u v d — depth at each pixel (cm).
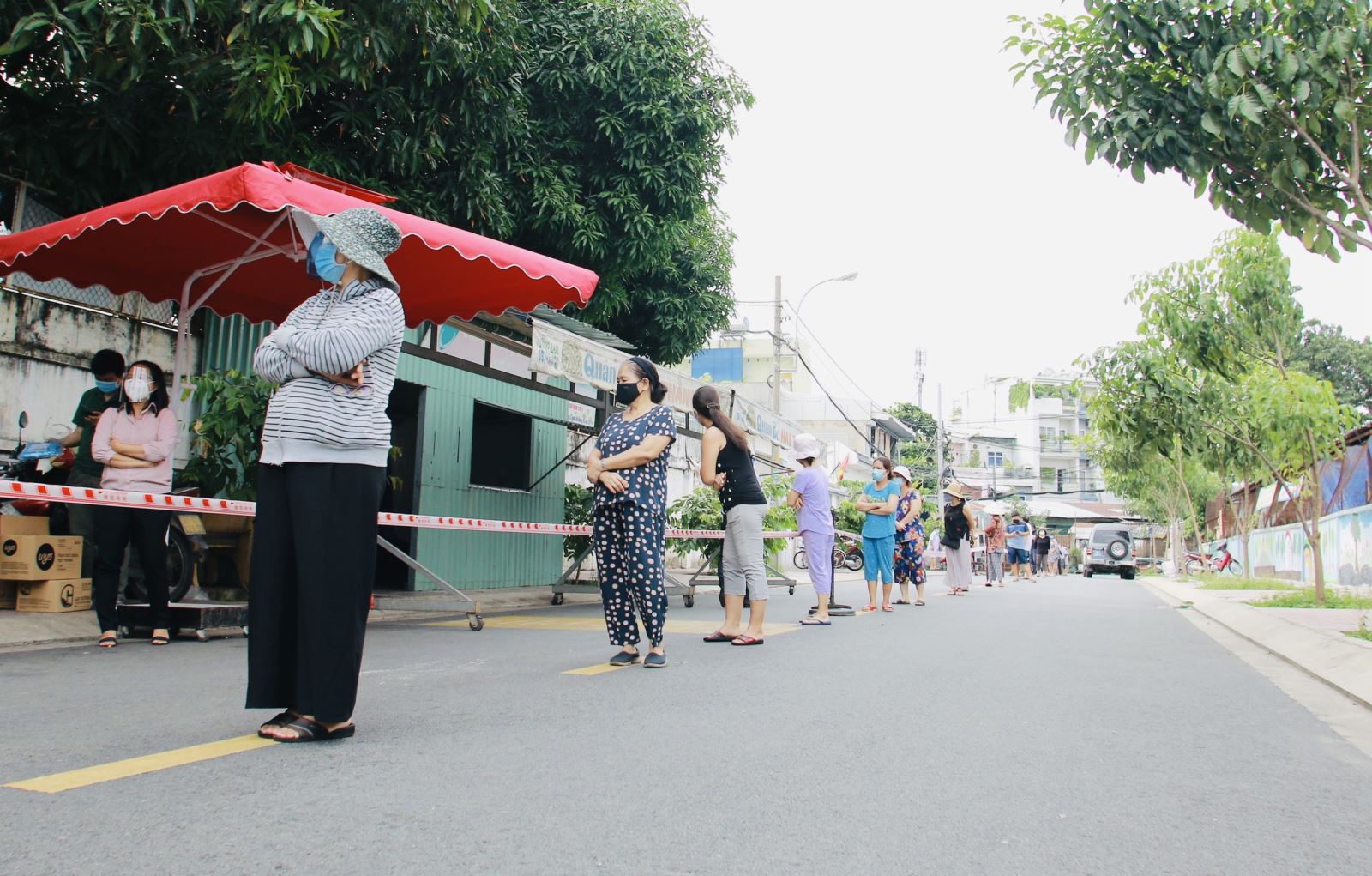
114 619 625
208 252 739
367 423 349
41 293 777
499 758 332
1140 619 1095
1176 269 1301
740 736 381
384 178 1022
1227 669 658
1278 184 693
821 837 264
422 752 337
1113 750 387
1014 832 277
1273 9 680
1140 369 1303
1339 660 633
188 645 642
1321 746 412
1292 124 684
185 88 716
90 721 383
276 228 688
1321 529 1856
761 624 696
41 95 745
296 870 222
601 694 463
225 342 924
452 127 1021
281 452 344
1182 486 2708
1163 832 282
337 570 346
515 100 1091
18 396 761
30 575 661
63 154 777
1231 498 3122
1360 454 1596
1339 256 716
